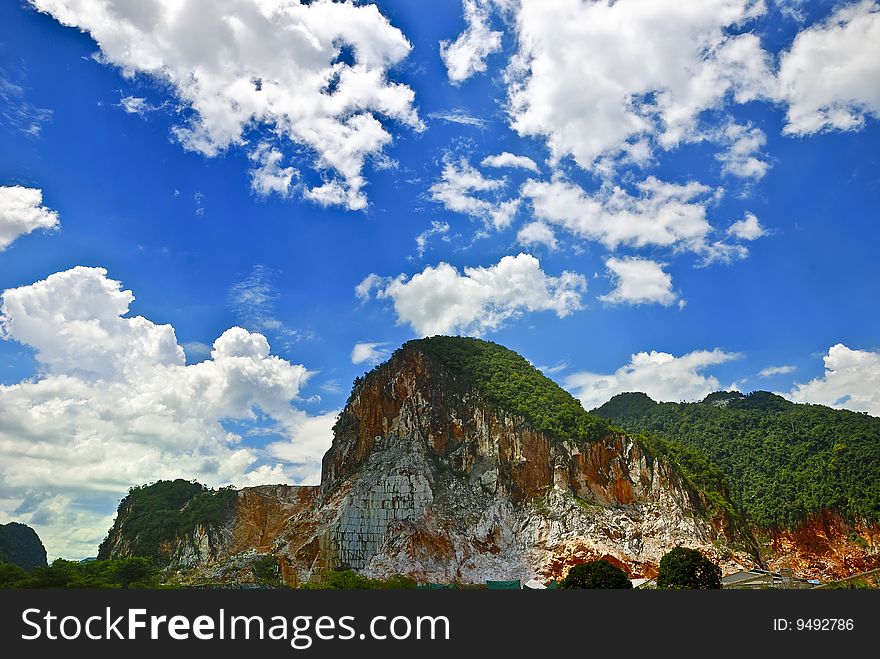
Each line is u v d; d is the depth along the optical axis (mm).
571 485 171500
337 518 182000
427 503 178500
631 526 165500
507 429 183125
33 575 124062
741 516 187625
